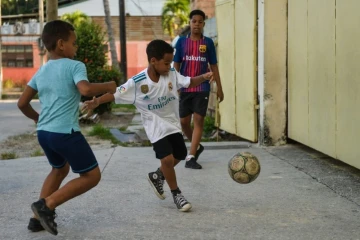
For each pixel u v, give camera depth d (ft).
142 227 15.97
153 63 17.01
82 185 14.69
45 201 14.30
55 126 14.33
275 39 28.89
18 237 15.12
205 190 20.35
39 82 14.71
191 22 24.70
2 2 209.26
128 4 141.28
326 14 23.71
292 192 19.89
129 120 49.62
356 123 21.20
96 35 52.06
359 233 15.31
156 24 142.41
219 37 35.94
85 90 13.92
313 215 17.04
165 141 17.39
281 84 29.27
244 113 31.65
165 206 18.21
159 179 18.08
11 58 132.77
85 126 44.83
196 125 24.56
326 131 24.23
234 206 18.16
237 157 17.87
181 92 24.93
